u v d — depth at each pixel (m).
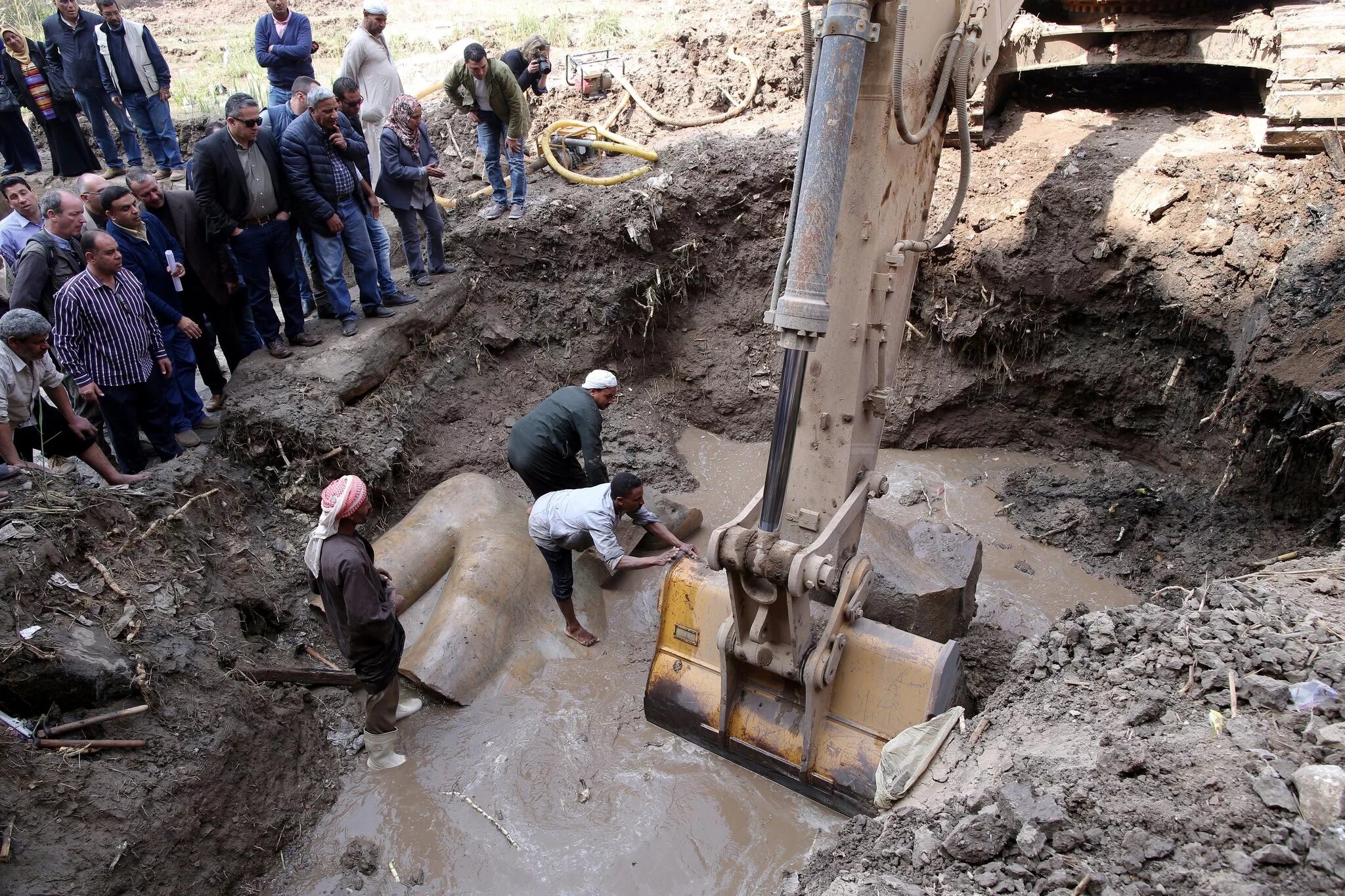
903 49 3.80
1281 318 6.14
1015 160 7.83
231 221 6.29
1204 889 2.76
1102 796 3.17
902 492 7.48
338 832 4.67
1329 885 2.68
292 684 5.23
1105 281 7.14
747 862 4.32
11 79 9.18
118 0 16.67
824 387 4.39
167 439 6.19
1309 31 6.52
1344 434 5.35
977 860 3.15
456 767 4.97
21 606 4.26
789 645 4.25
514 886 4.30
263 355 6.89
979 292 7.67
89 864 3.71
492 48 12.12
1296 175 6.59
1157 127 7.93
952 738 4.09
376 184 7.58
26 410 5.11
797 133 8.44
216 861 4.22
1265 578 4.46
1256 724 3.34
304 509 6.30
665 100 9.42
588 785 4.79
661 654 4.96
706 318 8.62
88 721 4.11
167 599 4.92
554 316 8.30
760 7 9.89
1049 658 4.18
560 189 8.56
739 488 7.78
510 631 5.74
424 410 7.45
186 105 11.17
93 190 6.21
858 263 4.20
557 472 6.05
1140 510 6.92
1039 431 7.98
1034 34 7.98
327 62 12.98
